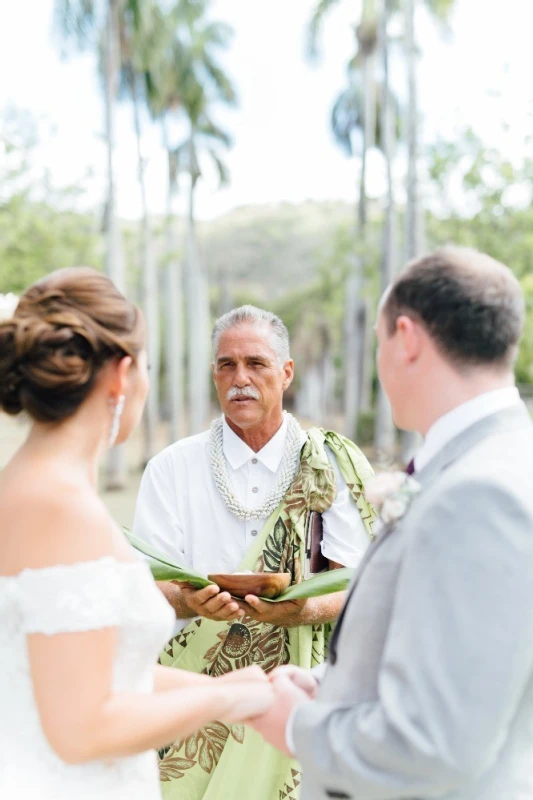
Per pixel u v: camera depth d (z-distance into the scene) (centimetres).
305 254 6322
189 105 2752
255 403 264
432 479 146
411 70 1897
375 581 147
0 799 147
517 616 125
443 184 1870
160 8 2361
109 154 2084
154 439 2581
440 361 146
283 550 266
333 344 4456
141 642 157
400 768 130
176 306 2755
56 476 153
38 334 149
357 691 147
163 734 151
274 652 260
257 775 251
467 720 125
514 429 144
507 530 128
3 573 150
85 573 146
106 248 2100
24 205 2009
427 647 128
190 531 276
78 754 143
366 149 2792
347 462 277
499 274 146
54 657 143
